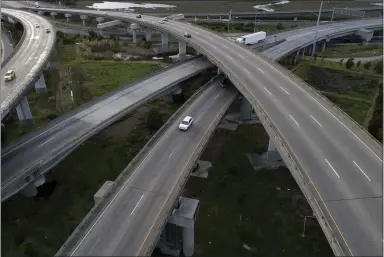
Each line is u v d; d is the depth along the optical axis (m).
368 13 182.50
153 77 79.69
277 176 59.28
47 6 175.75
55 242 46.47
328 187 37.81
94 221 37.12
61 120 60.12
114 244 34.38
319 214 34.12
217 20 155.38
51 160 51.59
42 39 103.31
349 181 38.75
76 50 117.81
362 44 130.50
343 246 30.84
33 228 48.53
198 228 49.09
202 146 50.31
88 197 54.09
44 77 95.19
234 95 69.62
